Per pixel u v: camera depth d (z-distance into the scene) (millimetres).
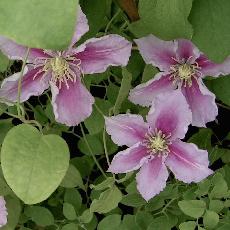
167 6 701
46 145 692
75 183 823
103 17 767
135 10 781
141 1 708
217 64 796
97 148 858
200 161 769
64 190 869
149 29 722
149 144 783
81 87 763
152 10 709
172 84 807
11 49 743
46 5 473
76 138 911
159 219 803
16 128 692
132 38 854
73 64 756
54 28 475
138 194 806
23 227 842
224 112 941
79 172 864
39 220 828
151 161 786
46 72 763
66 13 473
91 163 890
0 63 771
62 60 753
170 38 718
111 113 800
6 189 802
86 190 856
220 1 723
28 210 829
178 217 826
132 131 775
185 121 768
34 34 476
